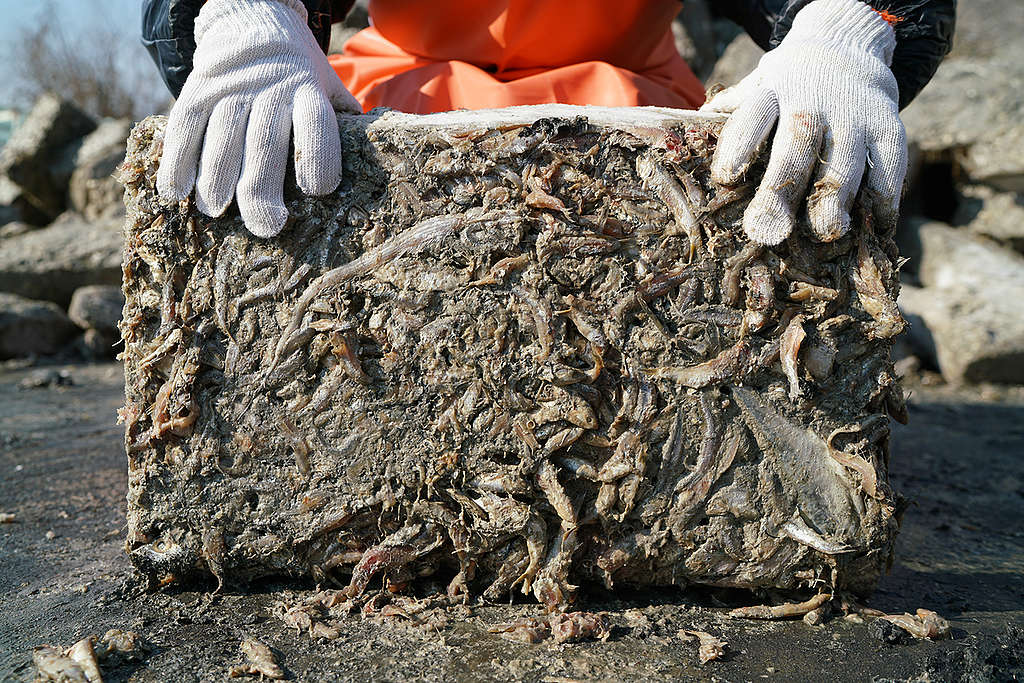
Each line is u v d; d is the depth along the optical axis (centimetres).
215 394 90
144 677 80
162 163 88
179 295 89
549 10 107
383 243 88
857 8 92
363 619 87
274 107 88
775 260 88
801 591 90
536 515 88
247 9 91
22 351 251
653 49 116
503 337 88
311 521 90
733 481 88
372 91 111
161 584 92
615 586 92
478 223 88
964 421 184
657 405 88
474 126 88
